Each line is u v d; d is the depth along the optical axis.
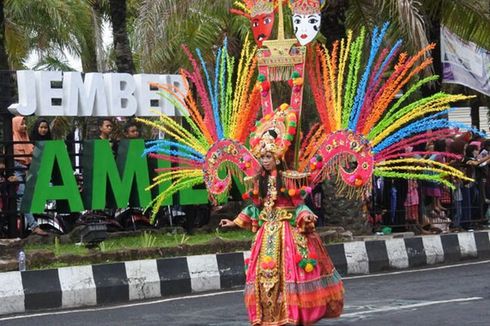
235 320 10.38
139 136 17.75
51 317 11.09
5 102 15.05
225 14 21.95
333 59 8.96
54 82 15.30
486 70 19.94
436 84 19.33
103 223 14.25
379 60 8.86
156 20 19.72
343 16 17.25
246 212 8.57
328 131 8.66
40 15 30.94
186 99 10.37
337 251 14.75
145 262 12.90
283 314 8.11
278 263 8.16
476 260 16.36
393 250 15.38
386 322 9.95
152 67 20.59
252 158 8.64
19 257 12.62
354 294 12.19
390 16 17.81
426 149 16.03
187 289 13.16
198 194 16.36
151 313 11.14
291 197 8.26
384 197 17.33
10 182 14.85
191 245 14.20
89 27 32.97
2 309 11.62
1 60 16.91
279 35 8.67
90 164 15.51
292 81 8.55
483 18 18.44
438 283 13.02
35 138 15.98
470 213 18.05
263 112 8.73
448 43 19.28
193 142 9.13
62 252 13.43
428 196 17.41
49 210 15.41
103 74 15.75
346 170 8.73
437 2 18.64
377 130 8.58
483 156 18.92
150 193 16.06
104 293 12.41
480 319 9.98
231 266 13.68
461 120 32.75
